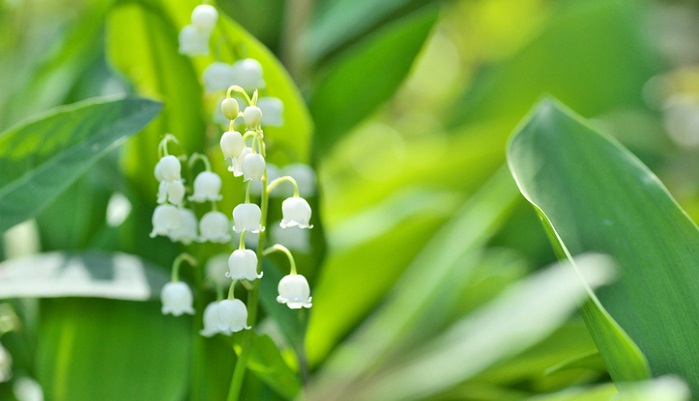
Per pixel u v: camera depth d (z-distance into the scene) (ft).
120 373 1.99
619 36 3.41
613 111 3.31
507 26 5.13
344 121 2.34
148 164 2.10
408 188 2.82
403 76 2.32
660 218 1.90
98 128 1.90
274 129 2.06
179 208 1.90
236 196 2.04
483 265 2.46
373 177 3.06
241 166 1.82
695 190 3.04
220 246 2.06
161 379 1.98
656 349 1.85
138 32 2.05
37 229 2.24
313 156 2.08
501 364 2.04
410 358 2.26
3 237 2.22
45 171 1.90
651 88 3.47
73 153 1.90
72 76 2.41
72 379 1.99
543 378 2.09
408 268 2.39
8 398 2.10
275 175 2.01
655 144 3.34
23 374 2.13
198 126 2.05
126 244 2.10
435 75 5.27
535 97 3.33
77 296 2.05
